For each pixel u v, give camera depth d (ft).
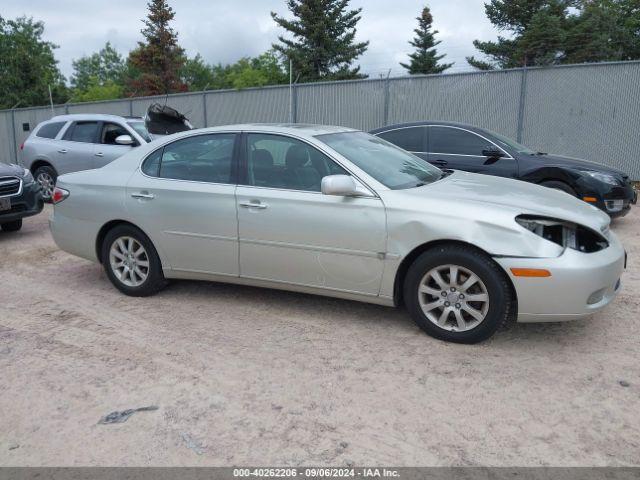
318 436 9.87
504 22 111.55
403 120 48.70
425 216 13.03
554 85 42.55
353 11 121.39
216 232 15.69
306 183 14.64
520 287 12.26
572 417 10.24
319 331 14.47
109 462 9.33
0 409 11.07
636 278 18.40
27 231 29.09
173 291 18.08
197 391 11.54
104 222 17.44
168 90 136.67
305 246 14.46
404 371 12.13
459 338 13.20
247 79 81.30
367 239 13.64
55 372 12.54
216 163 15.98
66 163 34.71
